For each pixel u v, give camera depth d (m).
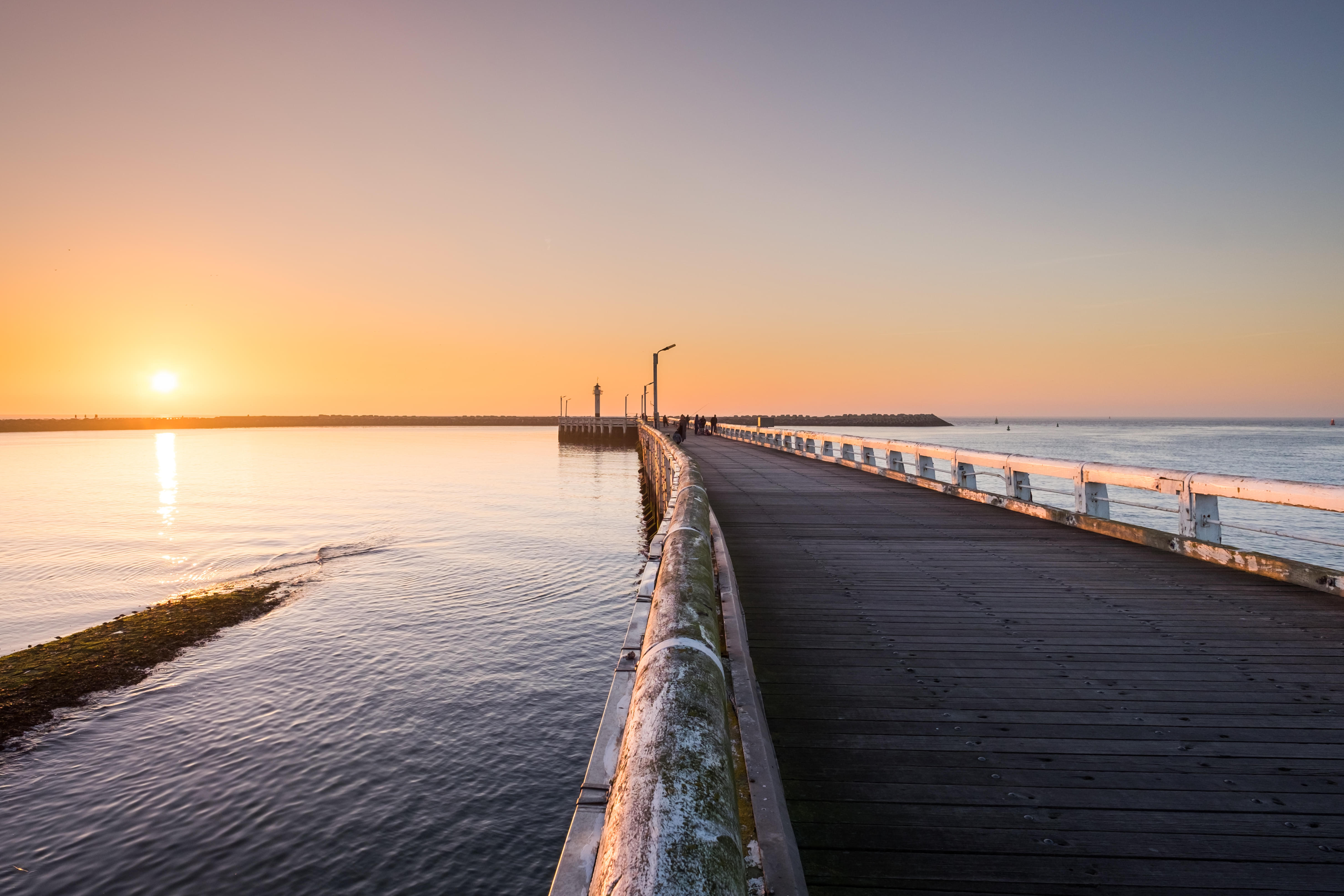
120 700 10.58
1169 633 5.44
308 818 7.48
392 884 6.45
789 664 4.80
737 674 3.52
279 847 6.96
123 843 7.00
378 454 97.06
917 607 6.24
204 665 12.11
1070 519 10.77
